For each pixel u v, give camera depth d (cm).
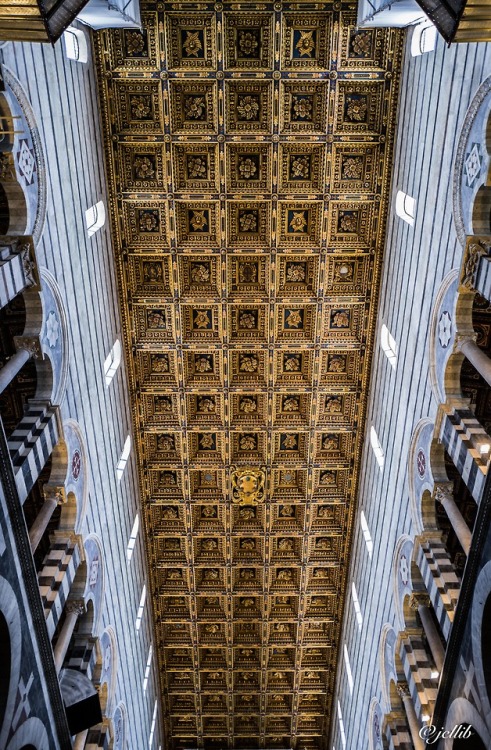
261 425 2112
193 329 1995
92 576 1558
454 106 1245
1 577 958
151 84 1648
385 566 1800
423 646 1565
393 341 1730
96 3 1304
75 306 1423
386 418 1803
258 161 1778
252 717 2873
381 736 1755
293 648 2630
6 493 977
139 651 2186
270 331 1972
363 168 1773
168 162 1739
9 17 872
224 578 2447
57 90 1305
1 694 970
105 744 1581
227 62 1641
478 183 1122
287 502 2259
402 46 1595
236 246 1856
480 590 1076
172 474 2230
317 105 1703
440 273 1338
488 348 1617
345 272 1908
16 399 1636
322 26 1599
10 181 1074
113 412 1808
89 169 1559
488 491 1055
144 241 1839
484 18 875
